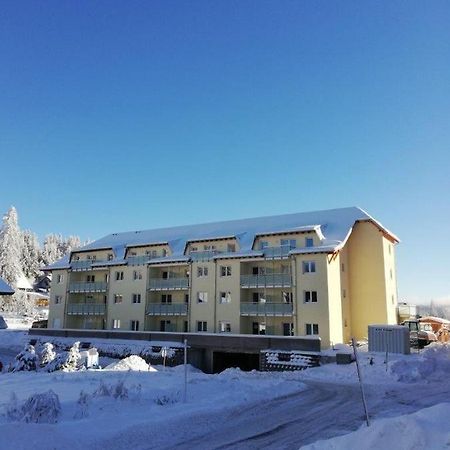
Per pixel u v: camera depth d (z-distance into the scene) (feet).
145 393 50.44
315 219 147.84
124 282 159.74
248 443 34.58
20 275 311.27
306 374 88.53
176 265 151.33
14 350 150.20
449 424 26.66
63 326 170.30
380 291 136.98
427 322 154.30
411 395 59.41
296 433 38.01
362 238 142.72
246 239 143.74
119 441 32.60
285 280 127.85
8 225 298.97
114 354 131.75
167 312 147.64
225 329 135.54
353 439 27.09
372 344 106.32
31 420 34.88
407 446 23.73
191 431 37.09
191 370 112.37
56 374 69.05
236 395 53.26
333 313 122.83
